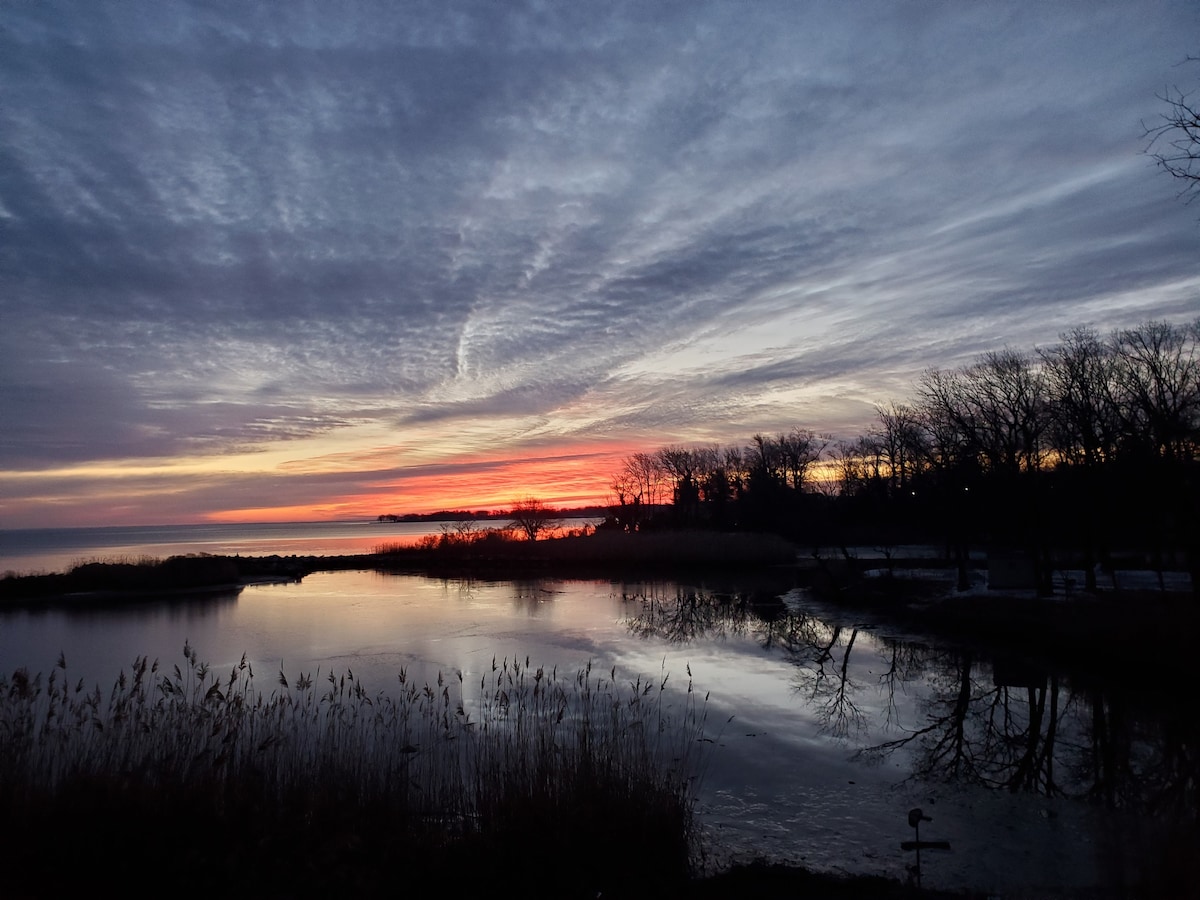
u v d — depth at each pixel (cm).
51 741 812
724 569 4662
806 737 1235
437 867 688
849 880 728
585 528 6981
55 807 687
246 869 657
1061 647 1895
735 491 7550
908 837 852
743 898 689
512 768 818
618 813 744
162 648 2183
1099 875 739
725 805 945
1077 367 2953
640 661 1877
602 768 793
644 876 713
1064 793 1004
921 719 1357
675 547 4944
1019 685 1627
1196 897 678
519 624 2548
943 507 3416
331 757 808
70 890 629
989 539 3938
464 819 759
